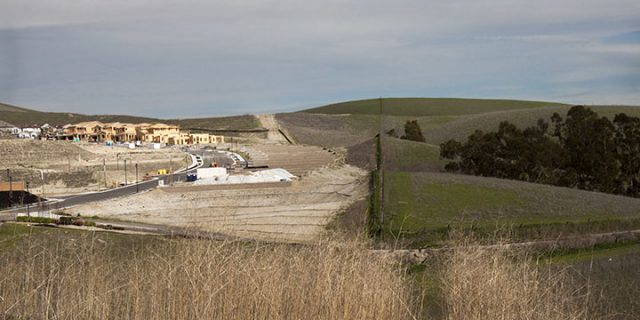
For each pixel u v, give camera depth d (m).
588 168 74.94
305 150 136.88
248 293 15.09
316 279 15.91
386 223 44.44
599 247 38.00
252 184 80.88
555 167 76.12
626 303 23.58
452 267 19.70
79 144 146.62
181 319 14.87
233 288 15.14
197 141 168.62
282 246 17.38
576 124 78.94
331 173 90.50
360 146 123.00
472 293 17.45
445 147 87.06
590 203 50.59
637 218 45.47
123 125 182.12
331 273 16.00
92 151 137.75
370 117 194.75
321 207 56.41
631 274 28.72
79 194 90.44
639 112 98.50
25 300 15.03
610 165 73.50
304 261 16.55
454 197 53.91
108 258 16.80
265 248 16.84
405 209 49.72
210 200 63.62
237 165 119.69
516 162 77.12
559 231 41.28
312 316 15.48
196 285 14.98
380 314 15.98
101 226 51.22
